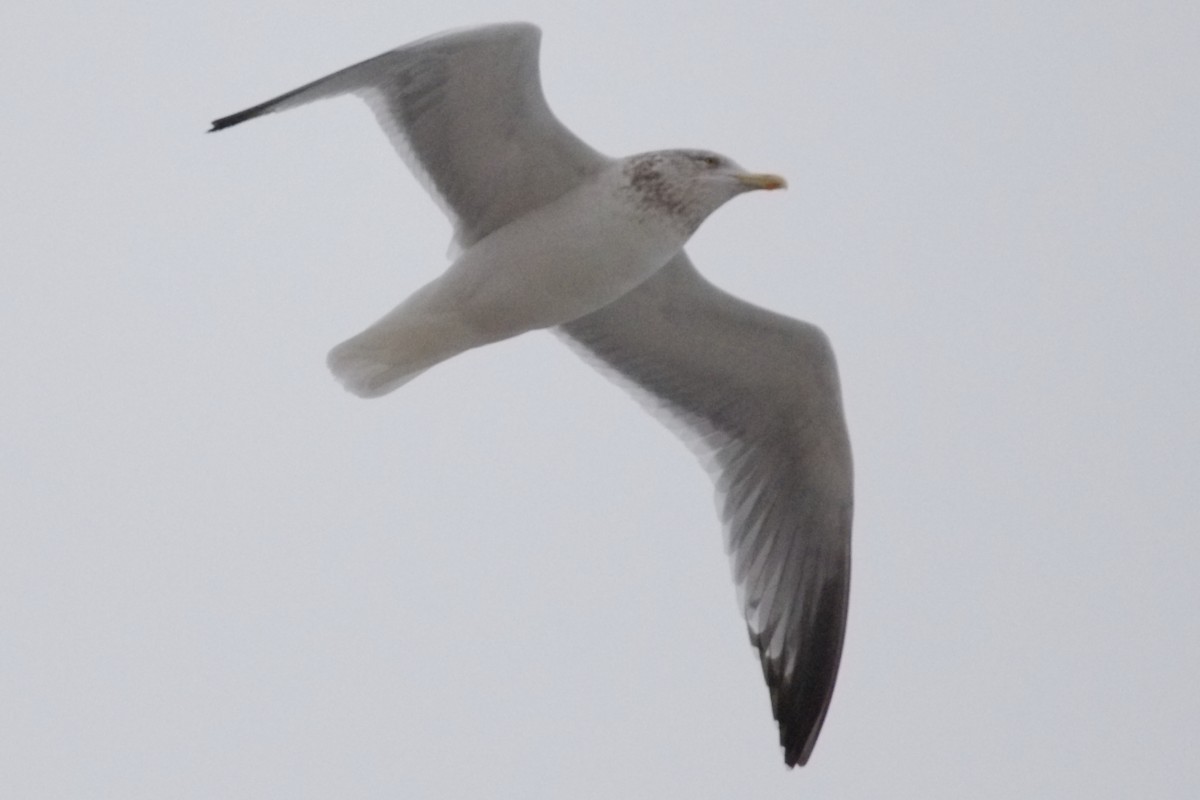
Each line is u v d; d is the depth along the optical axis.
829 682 12.08
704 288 11.51
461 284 10.62
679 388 12.15
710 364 11.95
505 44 9.93
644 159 10.61
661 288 11.56
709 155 10.73
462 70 10.17
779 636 12.18
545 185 10.77
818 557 12.23
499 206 10.90
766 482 12.23
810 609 12.22
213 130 9.89
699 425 12.20
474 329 10.76
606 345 12.08
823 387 11.73
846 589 12.09
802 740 12.02
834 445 11.93
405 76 10.31
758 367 11.83
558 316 10.84
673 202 10.59
